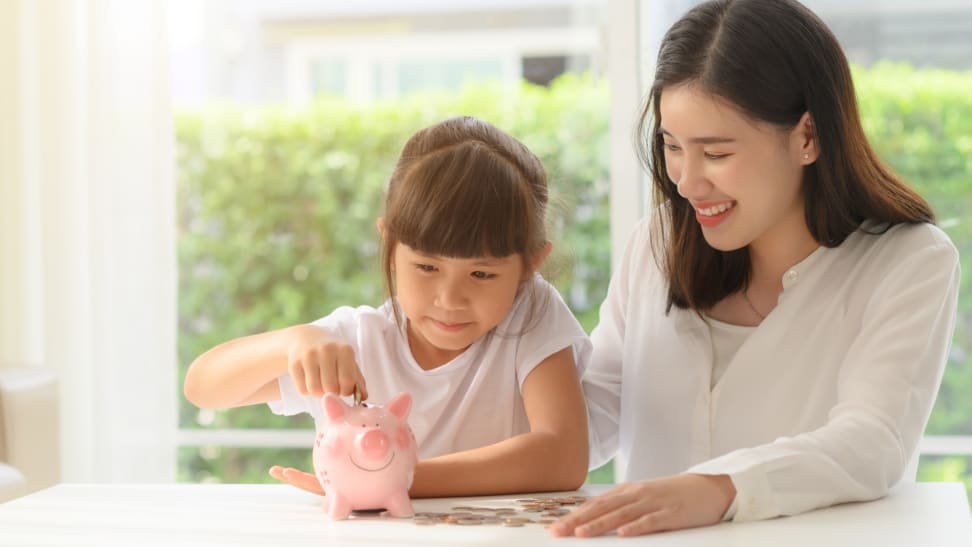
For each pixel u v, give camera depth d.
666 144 1.34
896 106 3.23
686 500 1.02
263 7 4.22
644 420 1.50
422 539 0.97
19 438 2.30
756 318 1.46
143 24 3.09
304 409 1.37
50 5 3.09
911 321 1.29
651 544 0.95
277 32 4.22
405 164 1.30
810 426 1.39
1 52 3.09
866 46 3.20
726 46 1.26
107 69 3.09
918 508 1.09
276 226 4.28
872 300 1.36
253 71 4.23
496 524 1.03
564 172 4.02
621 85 2.74
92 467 3.10
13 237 3.11
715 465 1.08
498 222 1.22
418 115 4.20
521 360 1.36
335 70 4.23
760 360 1.42
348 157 4.25
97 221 3.09
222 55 4.19
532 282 1.38
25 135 3.10
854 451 1.12
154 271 3.11
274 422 4.18
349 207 4.26
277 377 1.36
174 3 4.00
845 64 1.34
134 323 3.11
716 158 1.29
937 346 1.30
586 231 4.00
